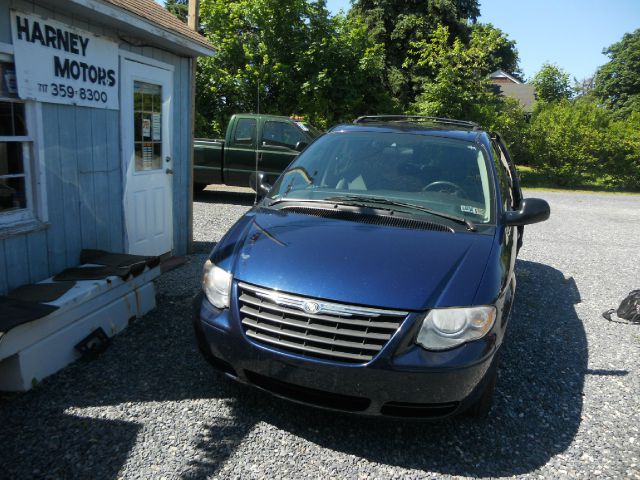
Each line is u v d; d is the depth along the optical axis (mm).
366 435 3000
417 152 4102
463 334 2668
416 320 2637
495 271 2967
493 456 2887
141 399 3211
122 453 2699
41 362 3332
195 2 6746
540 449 2980
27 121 3967
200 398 3264
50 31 4055
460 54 18203
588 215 13375
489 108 19234
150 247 5844
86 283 3857
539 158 20875
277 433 2963
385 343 2619
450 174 3887
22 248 3980
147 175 5629
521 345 4477
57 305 3398
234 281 2938
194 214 9648
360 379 2619
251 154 11086
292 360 2682
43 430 2844
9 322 3039
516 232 4543
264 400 3279
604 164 20812
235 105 16031
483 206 3631
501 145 5438
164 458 2684
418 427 3109
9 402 3104
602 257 8406
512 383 3750
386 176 3922
